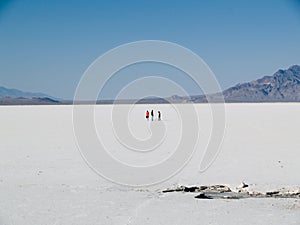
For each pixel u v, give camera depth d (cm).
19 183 1392
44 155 1959
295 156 1894
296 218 1005
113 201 1170
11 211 1072
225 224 967
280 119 4184
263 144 2300
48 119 4600
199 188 1329
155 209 1088
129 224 971
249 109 6738
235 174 1539
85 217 1026
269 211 1066
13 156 1925
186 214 1042
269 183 1388
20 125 3703
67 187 1341
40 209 1091
